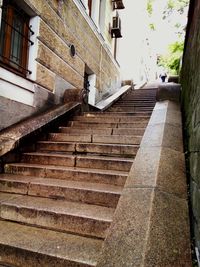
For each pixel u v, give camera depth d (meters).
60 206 3.18
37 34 5.98
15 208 3.16
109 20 13.32
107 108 10.09
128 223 2.20
